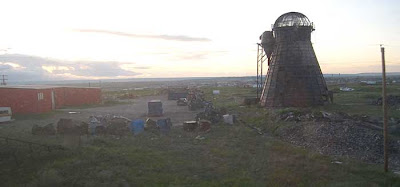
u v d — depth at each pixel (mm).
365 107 41969
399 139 23062
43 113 45562
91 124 28219
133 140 25016
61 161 18562
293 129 27344
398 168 17797
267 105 44156
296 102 42188
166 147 22828
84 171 16812
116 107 55781
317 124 26844
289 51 43969
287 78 43219
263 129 30641
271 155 20562
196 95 64188
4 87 46312
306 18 45188
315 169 17406
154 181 15641
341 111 37250
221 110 39969
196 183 15406
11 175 16531
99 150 21031
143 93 98500
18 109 45562
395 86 96562
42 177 15375
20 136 26234
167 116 42719
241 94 84500
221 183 15312
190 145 23500
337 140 22891
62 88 55812
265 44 46844
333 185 14750
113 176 16109
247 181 15531
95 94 62062
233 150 21828
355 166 18000
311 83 42781
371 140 22328
